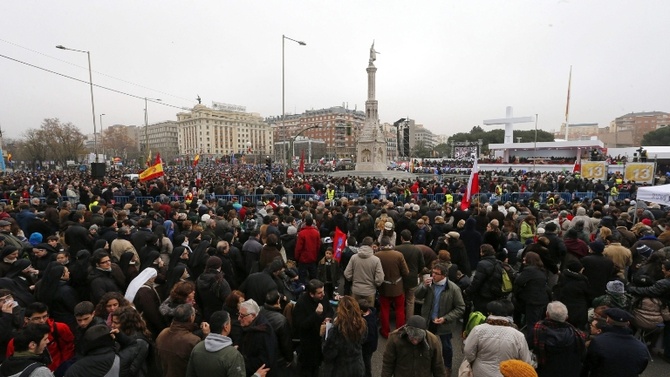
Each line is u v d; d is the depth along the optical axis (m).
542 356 4.29
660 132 90.12
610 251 7.61
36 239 7.61
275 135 183.62
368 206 13.30
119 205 16.31
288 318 5.55
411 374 4.25
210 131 155.38
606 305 5.53
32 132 80.56
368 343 5.36
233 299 5.07
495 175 44.81
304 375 5.29
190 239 8.08
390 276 6.67
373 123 47.34
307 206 13.80
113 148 124.00
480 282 6.06
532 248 7.25
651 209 13.23
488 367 4.04
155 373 4.77
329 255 8.12
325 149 146.75
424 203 14.76
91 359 3.55
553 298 6.52
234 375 3.67
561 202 15.39
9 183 25.33
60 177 33.81
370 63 46.78
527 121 72.44
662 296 6.19
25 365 3.47
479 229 10.97
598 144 56.62
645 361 4.13
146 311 5.00
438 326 5.93
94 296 5.36
